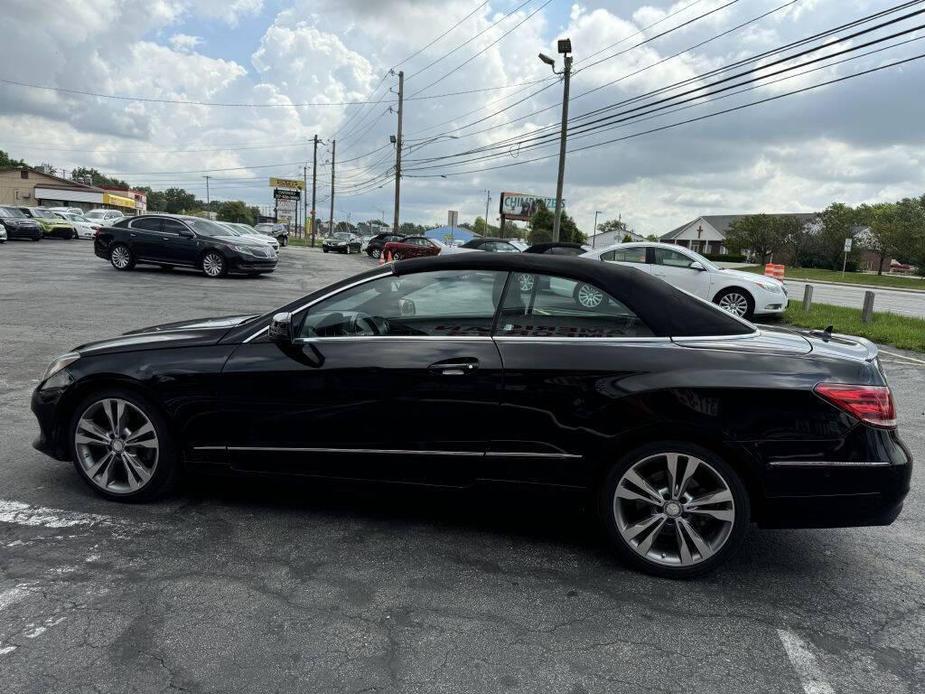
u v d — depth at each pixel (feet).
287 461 11.62
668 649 8.63
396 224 144.87
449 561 10.73
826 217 217.97
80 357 12.34
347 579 10.03
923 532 12.57
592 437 10.30
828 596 10.12
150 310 37.78
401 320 11.34
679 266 44.06
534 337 10.75
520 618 9.20
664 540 10.71
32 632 8.42
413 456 11.04
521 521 12.32
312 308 11.72
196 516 12.01
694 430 9.93
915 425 20.44
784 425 9.75
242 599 9.36
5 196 220.64
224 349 11.80
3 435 15.88
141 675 7.70
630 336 10.56
